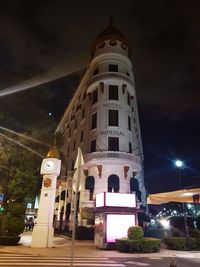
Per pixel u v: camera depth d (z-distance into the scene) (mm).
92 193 31016
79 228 27219
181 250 17484
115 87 36250
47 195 19703
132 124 36719
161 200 16141
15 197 25062
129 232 16719
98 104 35469
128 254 15281
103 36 39969
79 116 43656
